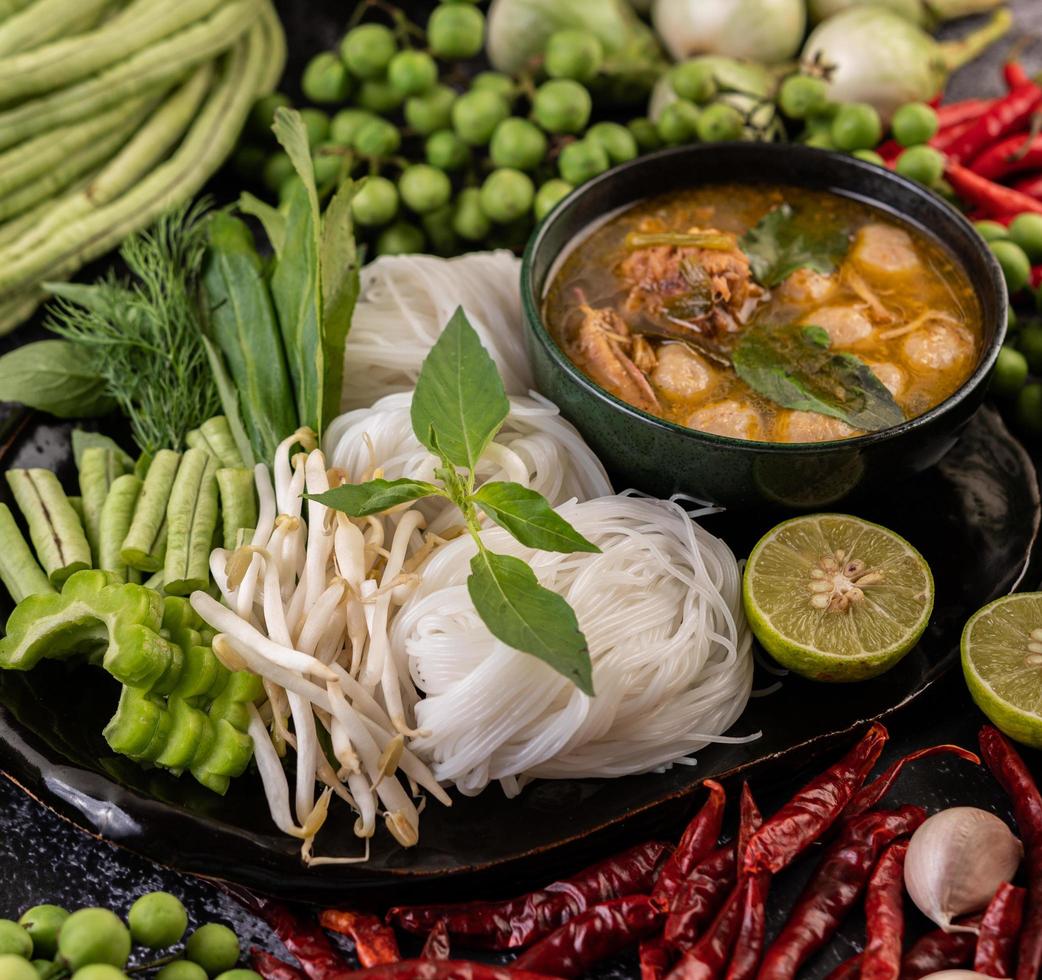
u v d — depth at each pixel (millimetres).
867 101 705
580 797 544
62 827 551
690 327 598
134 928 511
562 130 681
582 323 603
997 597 578
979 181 683
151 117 710
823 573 558
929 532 598
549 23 719
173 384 629
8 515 587
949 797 554
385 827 538
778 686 565
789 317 601
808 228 624
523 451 594
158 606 545
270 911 531
